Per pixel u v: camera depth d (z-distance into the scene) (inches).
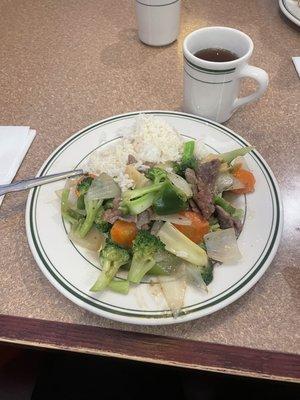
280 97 35.6
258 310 22.6
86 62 40.1
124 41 42.3
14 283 24.2
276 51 40.1
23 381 31.0
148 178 25.5
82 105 35.7
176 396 29.3
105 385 29.6
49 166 28.5
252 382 29.5
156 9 37.4
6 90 37.4
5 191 27.2
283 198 28.1
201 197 24.5
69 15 46.4
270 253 23.0
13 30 44.6
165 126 29.1
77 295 21.7
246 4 46.8
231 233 23.9
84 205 25.4
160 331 21.9
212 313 21.6
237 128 33.2
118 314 20.8
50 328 22.2
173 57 40.2
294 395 28.8
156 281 22.4
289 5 43.5
